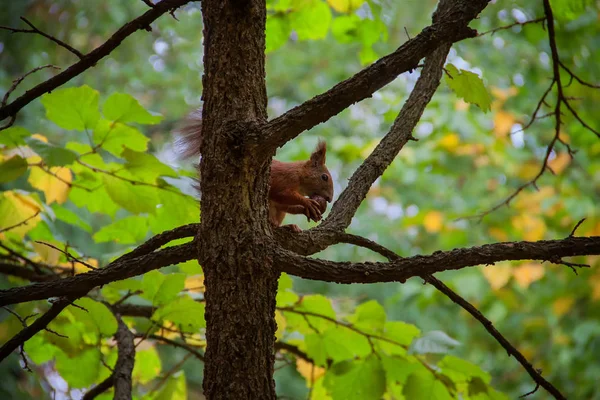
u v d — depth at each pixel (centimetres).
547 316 1667
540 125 1694
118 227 782
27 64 1573
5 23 1520
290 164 803
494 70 1616
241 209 436
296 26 885
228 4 462
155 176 705
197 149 623
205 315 435
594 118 1458
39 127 1469
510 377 1642
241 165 438
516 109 1664
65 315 657
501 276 1448
